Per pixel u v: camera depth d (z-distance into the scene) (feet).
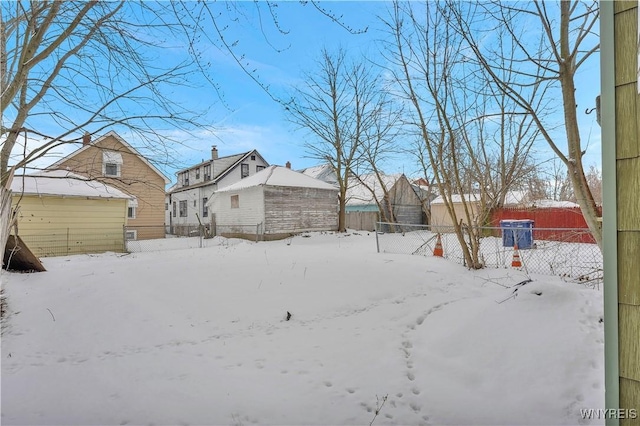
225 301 15.72
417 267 21.56
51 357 10.64
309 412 7.59
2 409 7.79
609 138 3.66
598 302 10.59
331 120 57.52
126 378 9.21
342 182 59.41
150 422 7.29
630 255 3.48
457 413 7.39
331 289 17.31
